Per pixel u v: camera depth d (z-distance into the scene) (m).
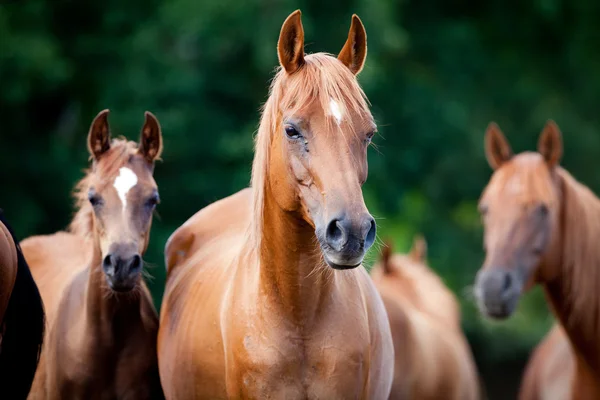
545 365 12.23
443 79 29.61
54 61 22.78
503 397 30.20
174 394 8.15
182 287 8.70
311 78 6.66
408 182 27.73
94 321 9.48
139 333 9.66
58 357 9.66
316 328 6.99
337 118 6.52
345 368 6.99
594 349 10.30
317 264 6.89
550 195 10.47
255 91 25.03
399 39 25.11
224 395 7.52
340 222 6.26
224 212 9.36
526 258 10.48
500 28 31.75
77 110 26.38
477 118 30.11
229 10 23.39
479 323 28.61
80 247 11.30
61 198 24.77
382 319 7.79
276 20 23.34
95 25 25.42
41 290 10.77
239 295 7.32
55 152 24.92
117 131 23.12
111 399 9.59
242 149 23.53
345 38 24.28
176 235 9.56
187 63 24.38
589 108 31.75
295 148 6.62
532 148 30.62
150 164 10.05
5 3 23.53
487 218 10.97
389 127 27.11
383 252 13.50
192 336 7.86
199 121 23.91
